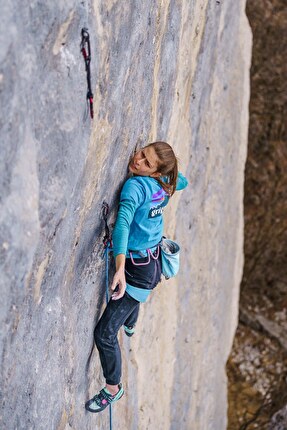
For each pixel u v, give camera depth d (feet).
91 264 12.41
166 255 12.93
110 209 12.59
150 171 12.30
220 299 27.84
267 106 37.78
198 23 17.22
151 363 19.02
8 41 7.43
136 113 12.86
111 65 10.59
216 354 28.45
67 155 9.48
